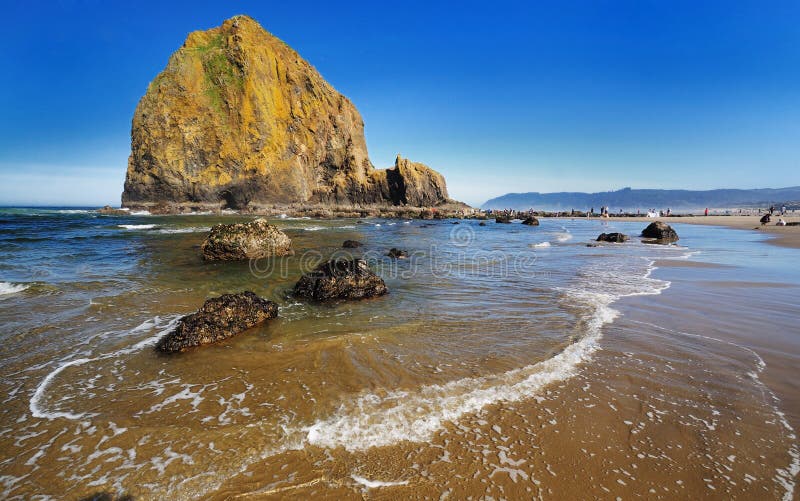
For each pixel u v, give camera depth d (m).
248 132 62.72
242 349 5.89
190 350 5.86
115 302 8.45
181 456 3.39
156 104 58.12
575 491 3.00
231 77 63.34
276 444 3.55
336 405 4.24
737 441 3.57
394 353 5.72
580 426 3.85
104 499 2.91
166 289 9.77
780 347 5.85
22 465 3.27
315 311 8.12
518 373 5.02
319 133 75.81
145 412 4.12
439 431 3.76
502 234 31.56
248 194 63.69
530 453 3.44
